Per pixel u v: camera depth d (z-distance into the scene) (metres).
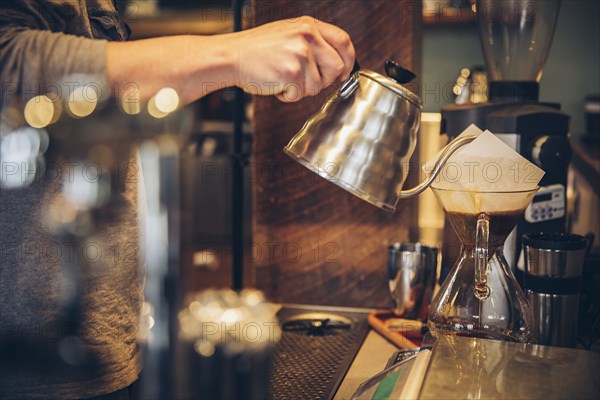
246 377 0.75
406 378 0.81
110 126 0.62
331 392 1.03
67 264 0.88
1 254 0.86
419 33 1.58
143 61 0.82
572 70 3.67
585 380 0.75
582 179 2.12
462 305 1.00
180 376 0.69
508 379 0.76
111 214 0.73
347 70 0.91
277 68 0.83
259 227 1.60
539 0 1.50
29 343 0.85
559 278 1.13
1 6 0.82
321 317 1.43
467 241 1.02
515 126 1.27
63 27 0.93
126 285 0.98
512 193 0.95
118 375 0.95
